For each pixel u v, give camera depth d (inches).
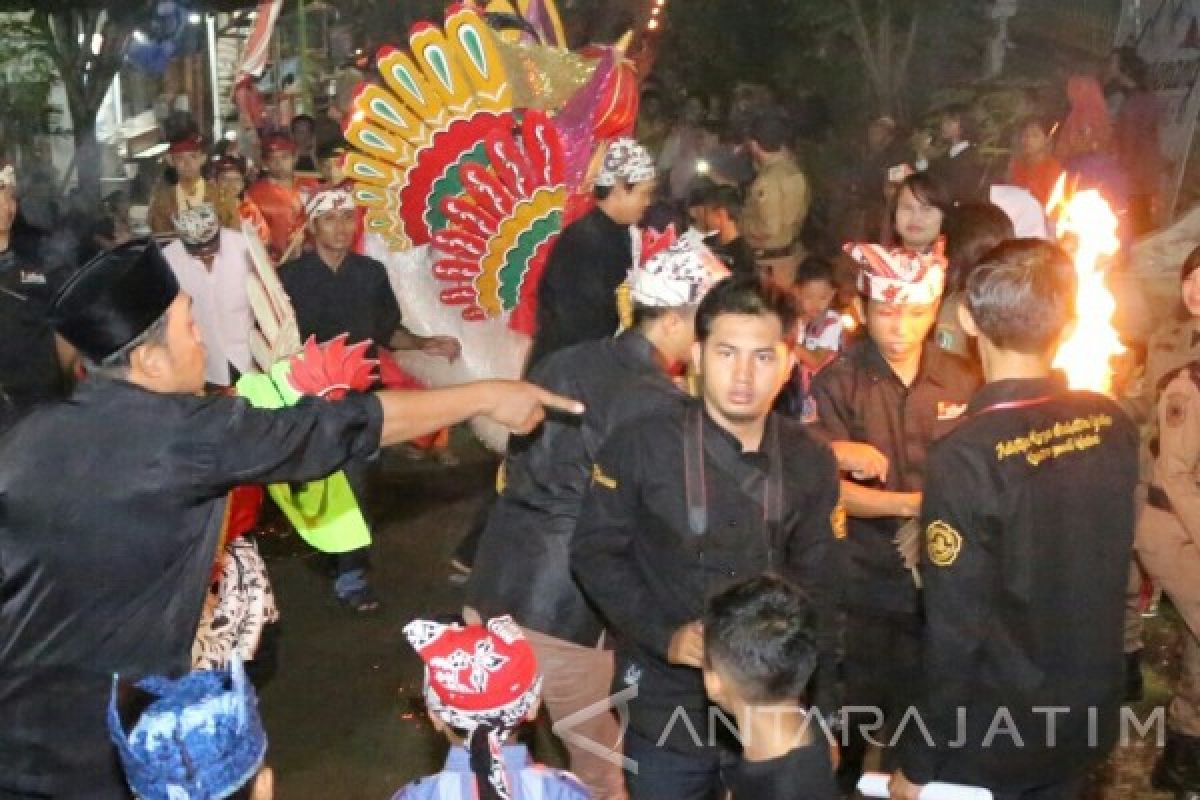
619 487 133.3
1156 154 453.4
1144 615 245.6
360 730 213.5
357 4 591.8
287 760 204.5
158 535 118.3
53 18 511.8
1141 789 189.2
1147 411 196.5
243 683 92.0
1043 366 124.2
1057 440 121.6
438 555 286.8
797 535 132.6
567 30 577.3
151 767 87.4
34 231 227.0
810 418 167.6
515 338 234.5
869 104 589.0
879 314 157.6
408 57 221.9
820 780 116.0
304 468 120.9
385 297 249.8
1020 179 402.0
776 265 367.9
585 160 222.2
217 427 118.3
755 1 621.0
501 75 221.5
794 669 114.2
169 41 530.0
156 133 547.8
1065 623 122.6
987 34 577.0
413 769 201.6
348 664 236.7
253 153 493.4
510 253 225.9
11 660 118.8
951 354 162.2
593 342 154.5
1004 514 119.7
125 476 117.3
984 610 121.4
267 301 168.4
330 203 249.6
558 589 153.9
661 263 149.0
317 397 124.5
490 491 326.0
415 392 128.4
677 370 156.8
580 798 114.6
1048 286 122.0
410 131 221.8
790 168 385.1
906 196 184.2
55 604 117.9
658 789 138.0
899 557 160.6
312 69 577.6
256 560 165.8
